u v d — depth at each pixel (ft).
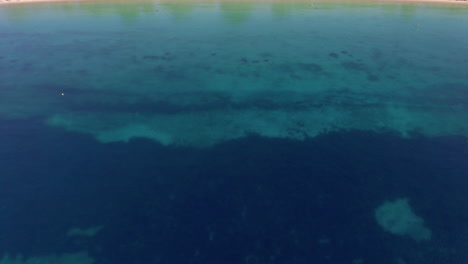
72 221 63.16
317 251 58.29
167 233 61.26
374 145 84.38
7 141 84.69
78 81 119.85
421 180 72.28
